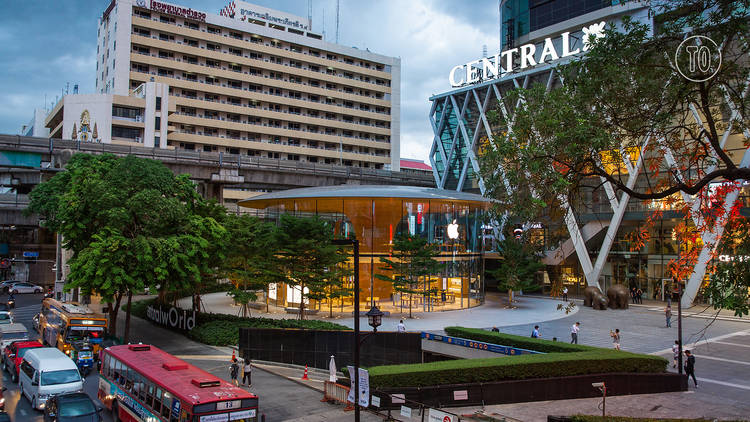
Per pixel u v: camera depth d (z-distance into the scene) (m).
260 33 110.38
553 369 23.06
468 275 55.19
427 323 43.19
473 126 82.25
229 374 28.27
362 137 122.62
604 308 56.00
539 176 19.06
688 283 55.75
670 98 17.95
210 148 105.56
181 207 35.88
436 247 47.78
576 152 17.81
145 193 33.50
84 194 34.06
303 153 113.75
